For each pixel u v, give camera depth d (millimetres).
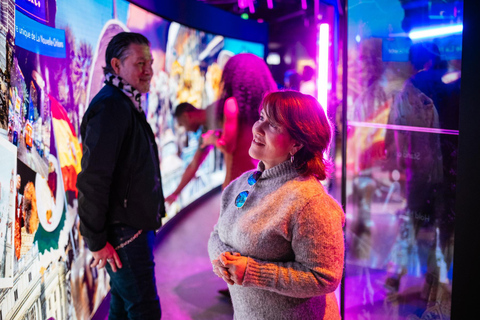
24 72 1756
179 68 4891
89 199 1911
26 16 1799
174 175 4977
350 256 2297
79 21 2516
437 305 1908
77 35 2484
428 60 1839
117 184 2057
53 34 2127
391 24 1987
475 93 1352
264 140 1356
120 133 1957
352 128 2223
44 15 2014
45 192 1966
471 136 1372
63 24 2266
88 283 2635
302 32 8609
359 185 2242
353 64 2174
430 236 1924
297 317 1309
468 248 1412
